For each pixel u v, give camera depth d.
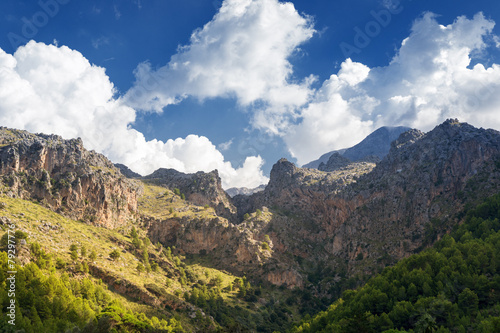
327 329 166.00
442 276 169.50
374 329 154.12
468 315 147.38
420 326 123.44
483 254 178.00
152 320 185.12
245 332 173.12
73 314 147.12
